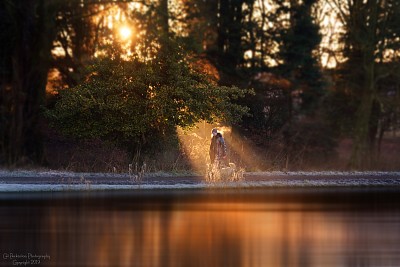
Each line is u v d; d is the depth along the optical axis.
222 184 47.03
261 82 87.31
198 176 52.09
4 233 28.45
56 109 56.03
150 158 55.16
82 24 73.81
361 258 24.41
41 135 63.78
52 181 46.53
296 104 93.31
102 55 58.88
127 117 53.84
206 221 32.22
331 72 97.62
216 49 88.81
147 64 54.41
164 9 74.88
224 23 89.31
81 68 65.69
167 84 54.59
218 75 78.38
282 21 93.25
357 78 94.12
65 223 31.02
